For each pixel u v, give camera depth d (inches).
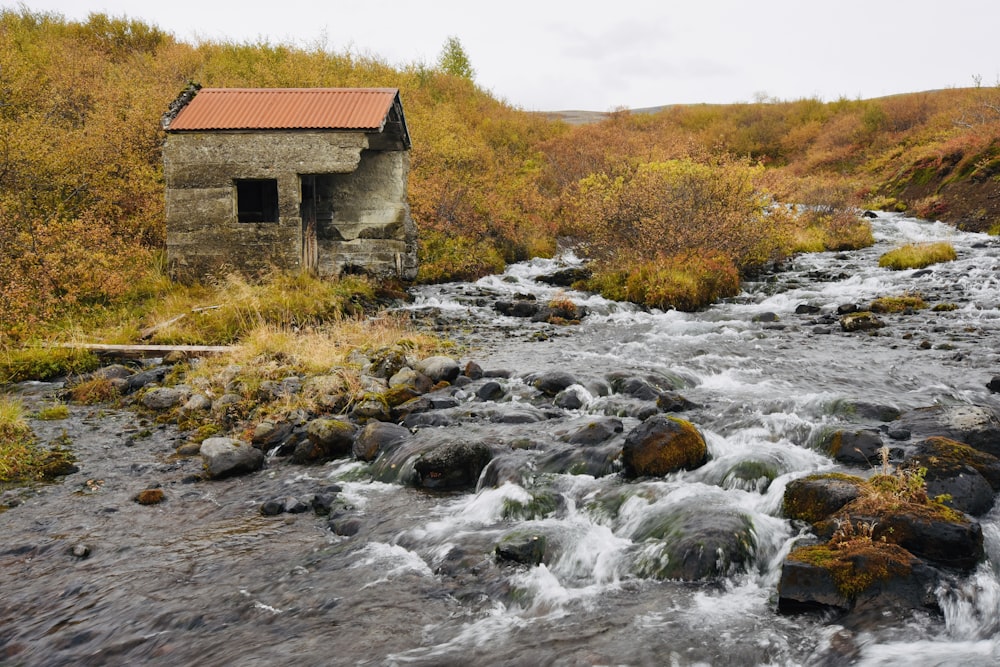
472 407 337.1
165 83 946.1
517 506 234.4
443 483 265.6
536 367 416.2
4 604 191.9
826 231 992.2
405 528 229.6
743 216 732.7
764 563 191.6
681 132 1569.9
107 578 204.7
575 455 265.3
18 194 617.3
